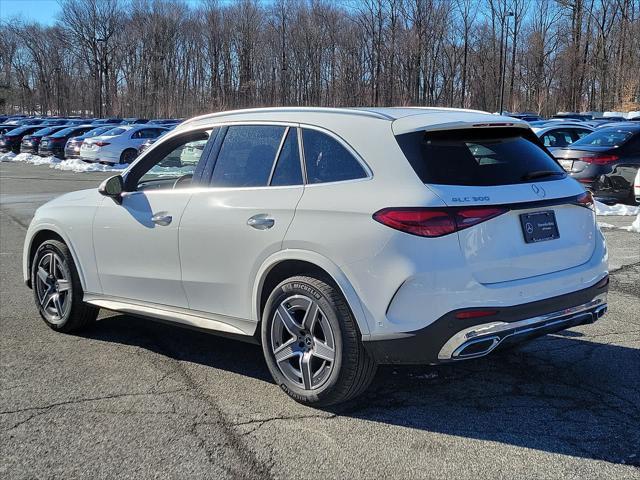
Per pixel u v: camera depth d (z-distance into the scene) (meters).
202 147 4.63
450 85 54.16
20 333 5.43
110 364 4.69
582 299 3.89
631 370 4.47
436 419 3.76
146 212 4.65
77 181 20.09
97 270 5.04
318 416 3.81
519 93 54.62
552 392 4.13
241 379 4.39
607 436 3.53
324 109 4.11
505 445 3.44
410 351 3.46
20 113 88.25
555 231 3.83
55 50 79.62
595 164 11.70
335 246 3.61
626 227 9.98
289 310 3.92
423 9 51.25
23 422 3.75
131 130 25.72
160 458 3.34
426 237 3.39
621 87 47.28
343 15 55.56
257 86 60.38
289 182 3.99
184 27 65.94
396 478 3.13
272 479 3.14
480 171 3.68
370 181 3.63
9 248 9.31
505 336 3.54
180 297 4.53
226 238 4.14
